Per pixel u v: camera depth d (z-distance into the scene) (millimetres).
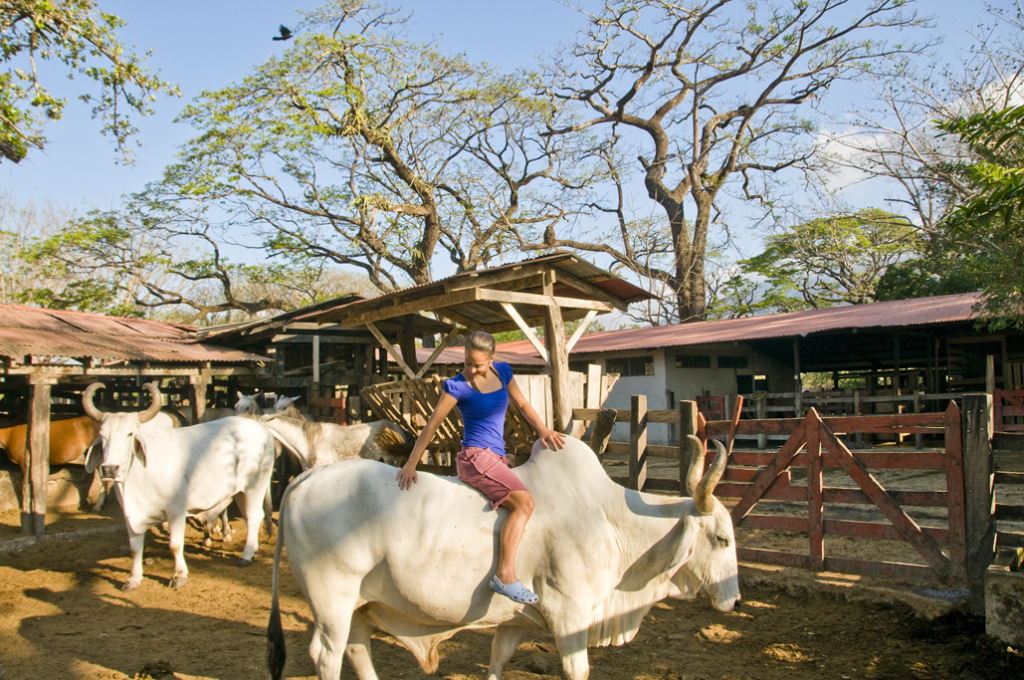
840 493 6035
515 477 3848
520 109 28297
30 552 8391
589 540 3883
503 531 3732
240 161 23906
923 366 20844
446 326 13508
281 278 28000
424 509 3816
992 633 4621
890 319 16469
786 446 6277
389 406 9133
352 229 26031
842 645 4996
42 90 10477
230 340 13258
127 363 10727
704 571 4172
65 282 27984
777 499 6332
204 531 8680
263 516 9000
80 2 10453
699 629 5426
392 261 26141
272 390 14398
